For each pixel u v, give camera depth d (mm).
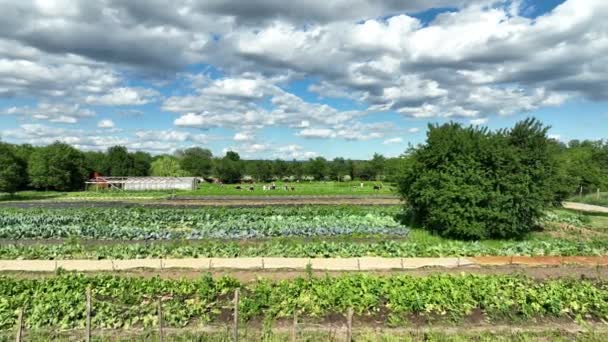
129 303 14789
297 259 22875
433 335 13062
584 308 14898
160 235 30297
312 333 13172
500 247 26312
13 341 12406
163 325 13562
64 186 93625
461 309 14570
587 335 13352
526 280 17625
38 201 62719
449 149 29500
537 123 29891
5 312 13859
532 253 25047
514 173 28375
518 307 14875
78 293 15047
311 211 43250
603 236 31438
